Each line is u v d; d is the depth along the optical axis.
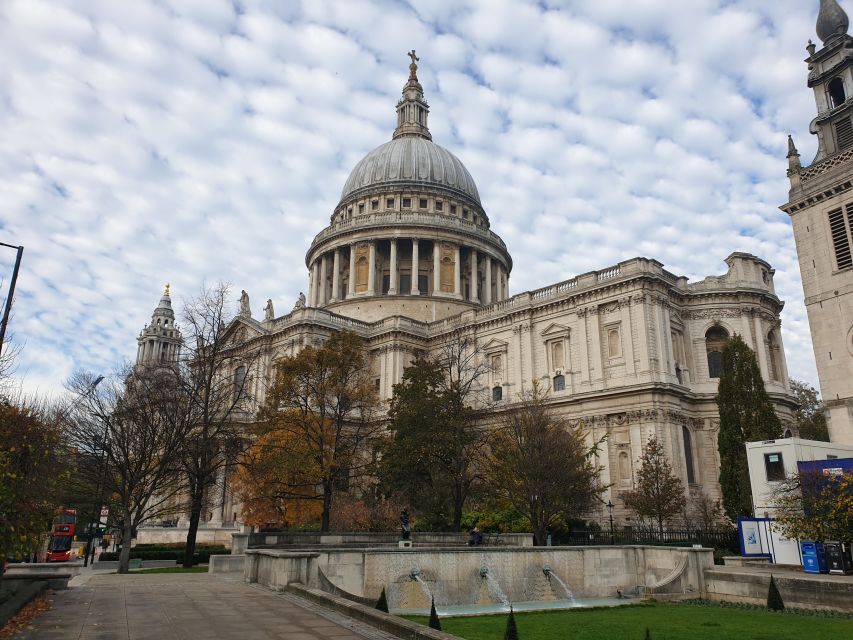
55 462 24.41
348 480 58.97
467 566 31.12
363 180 118.50
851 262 53.78
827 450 42.97
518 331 78.50
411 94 132.75
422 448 49.66
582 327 72.12
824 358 54.44
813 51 60.44
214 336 51.34
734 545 46.12
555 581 33.50
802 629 22.59
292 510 53.78
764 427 53.59
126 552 41.69
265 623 18.28
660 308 68.56
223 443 53.44
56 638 15.80
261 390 81.56
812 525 31.05
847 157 55.00
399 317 88.44
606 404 67.25
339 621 18.80
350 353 52.62
